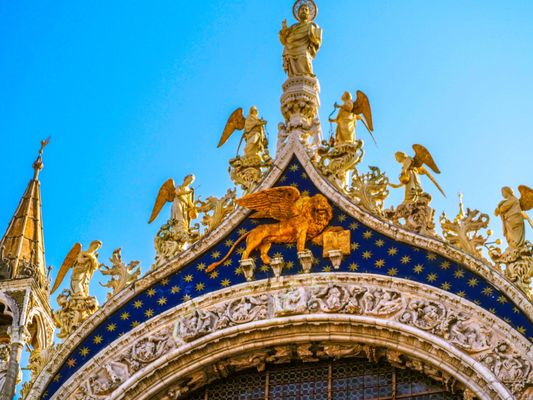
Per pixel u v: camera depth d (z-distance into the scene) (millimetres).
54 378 39344
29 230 42438
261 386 38938
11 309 40094
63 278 41469
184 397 39094
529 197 38875
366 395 38062
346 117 41531
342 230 39531
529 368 36062
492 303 37344
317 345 38344
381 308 37875
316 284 38781
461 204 39969
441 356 36969
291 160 41125
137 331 39250
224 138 42812
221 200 40969
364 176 40250
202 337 38625
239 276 39562
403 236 38875
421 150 40250
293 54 43406
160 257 40469
